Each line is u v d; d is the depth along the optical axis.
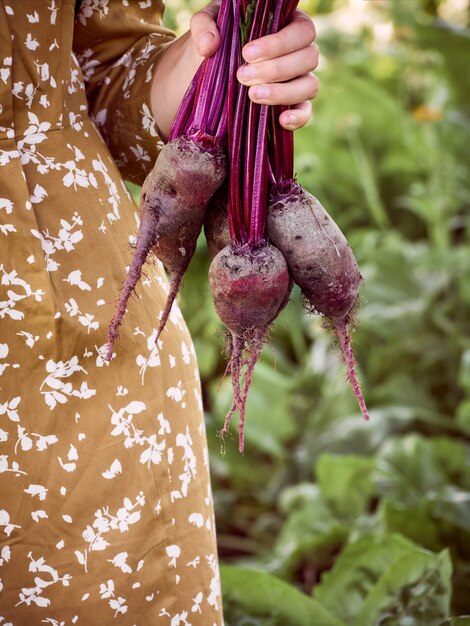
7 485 1.00
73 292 1.01
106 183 1.06
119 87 1.13
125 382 1.03
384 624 1.39
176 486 1.07
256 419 2.21
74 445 1.01
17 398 1.00
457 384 2.34
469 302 2.32
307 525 1.89
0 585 1.01
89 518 1.02
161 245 1.01
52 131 1.02
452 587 1.62
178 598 1.07
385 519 1.68
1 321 0.99
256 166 0.98
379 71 3.26
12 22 1.00
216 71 0.98
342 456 1.92
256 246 0.98
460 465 1.91
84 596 1.02
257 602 1.40
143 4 1.14
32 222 1.00
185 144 0.98
